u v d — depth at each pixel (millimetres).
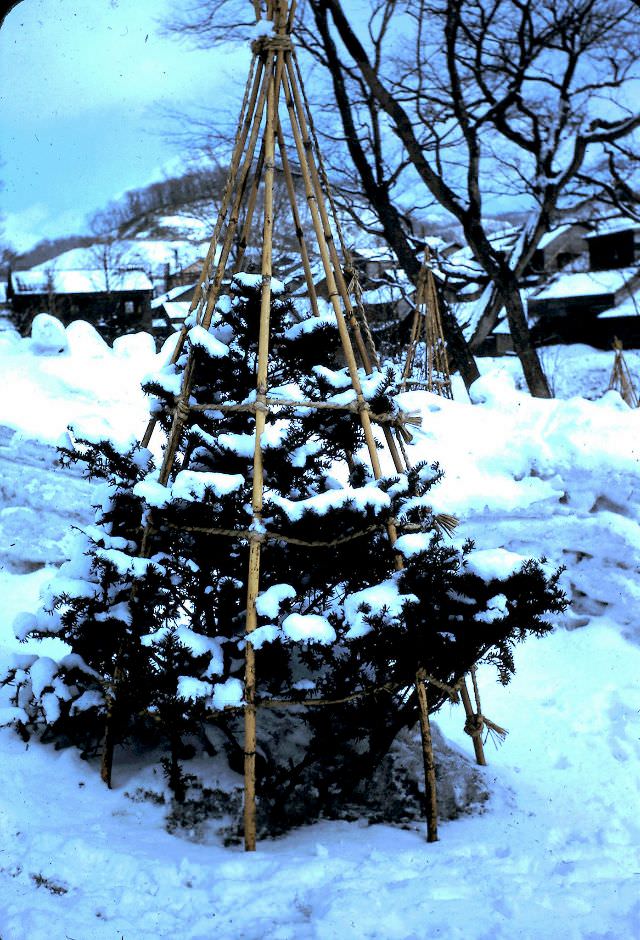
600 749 4531
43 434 5957
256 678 3713
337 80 16359
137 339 6887
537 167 16297
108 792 3758
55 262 27062
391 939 2762
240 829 3607
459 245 21844
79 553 4066
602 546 5660
